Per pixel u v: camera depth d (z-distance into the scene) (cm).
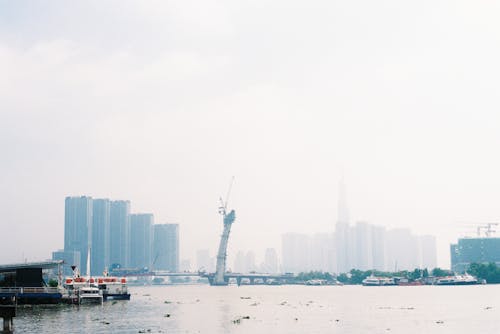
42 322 11488
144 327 10775
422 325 11338
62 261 17500
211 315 14188
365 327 10969
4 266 16075
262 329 10619
